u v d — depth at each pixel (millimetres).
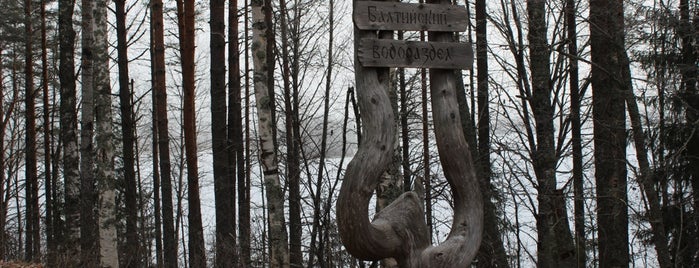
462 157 6375
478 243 6371
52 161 22859
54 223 20797
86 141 13234
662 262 9570
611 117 10109
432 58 6164
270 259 12969
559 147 11312
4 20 20516
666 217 12875
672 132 12438
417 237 6137
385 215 6172
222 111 15414
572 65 11406
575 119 11906
